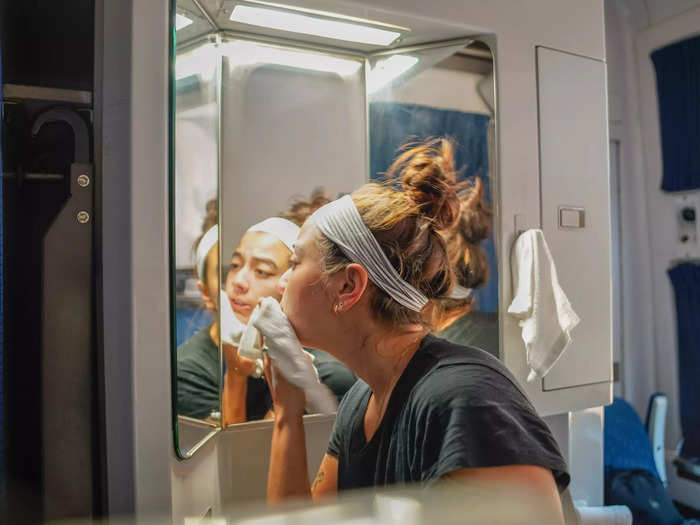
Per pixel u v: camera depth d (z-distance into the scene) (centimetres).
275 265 104
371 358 79
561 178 119
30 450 67
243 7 94
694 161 212
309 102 109
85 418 67
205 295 92
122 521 59
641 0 227
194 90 86
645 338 236
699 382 215
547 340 110
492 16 109
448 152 111
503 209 111
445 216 107
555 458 55
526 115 114
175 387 70
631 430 196
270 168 106
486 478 53
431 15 103
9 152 66
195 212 87
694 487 213
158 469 67
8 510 64
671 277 224
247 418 101
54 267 66
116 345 66
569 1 120
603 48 125
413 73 112
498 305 111
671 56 218
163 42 68
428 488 37
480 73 111
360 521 34
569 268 119
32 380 68
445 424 58
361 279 83
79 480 66
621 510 125
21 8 72
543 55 116
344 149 111
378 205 87
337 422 84
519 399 60
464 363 64
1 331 58
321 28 103
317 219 88
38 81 74
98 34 67
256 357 101
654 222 233
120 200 66
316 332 91
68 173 68
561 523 51
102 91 67
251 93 105
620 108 234
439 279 86
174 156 69
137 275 66
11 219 67
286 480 99
